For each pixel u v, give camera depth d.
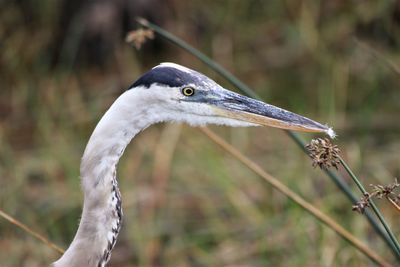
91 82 13.23
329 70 12.89
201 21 13.73
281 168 11.15
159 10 13.37
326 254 9.37
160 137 11.93
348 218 9.92
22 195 11.10
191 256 10.23
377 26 13.36
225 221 10.63
